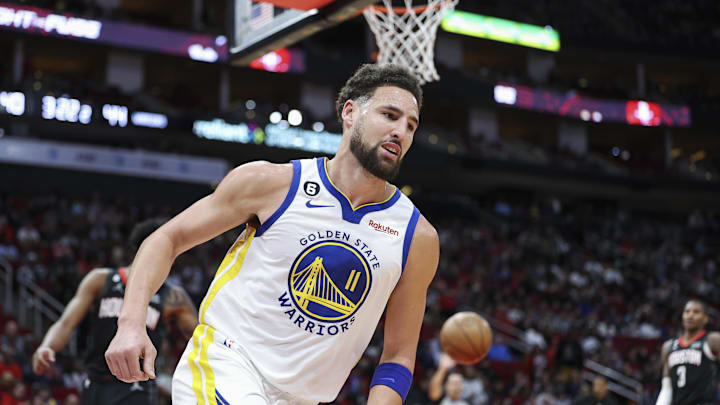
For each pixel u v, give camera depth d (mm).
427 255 3346
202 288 21312
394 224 3275
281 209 3141
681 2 47000
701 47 42844
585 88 41000
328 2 6801
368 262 3164
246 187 3143
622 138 43656
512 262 30500
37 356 6027
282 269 3098
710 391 8875
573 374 19172
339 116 3436
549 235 34188
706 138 43906
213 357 3074
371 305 3211
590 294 29578
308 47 33938
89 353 6062
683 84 45688
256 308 3092
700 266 35688
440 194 39625
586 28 42656
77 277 19172
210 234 3164
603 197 42031
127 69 31859
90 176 28344
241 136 30859
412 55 7668
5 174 26969
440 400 15727
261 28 7617
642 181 39875
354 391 17891
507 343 23219
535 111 39156
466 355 7422
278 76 34469
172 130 29672
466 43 39688
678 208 43906
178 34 31547
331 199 3186
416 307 3387
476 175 37500
